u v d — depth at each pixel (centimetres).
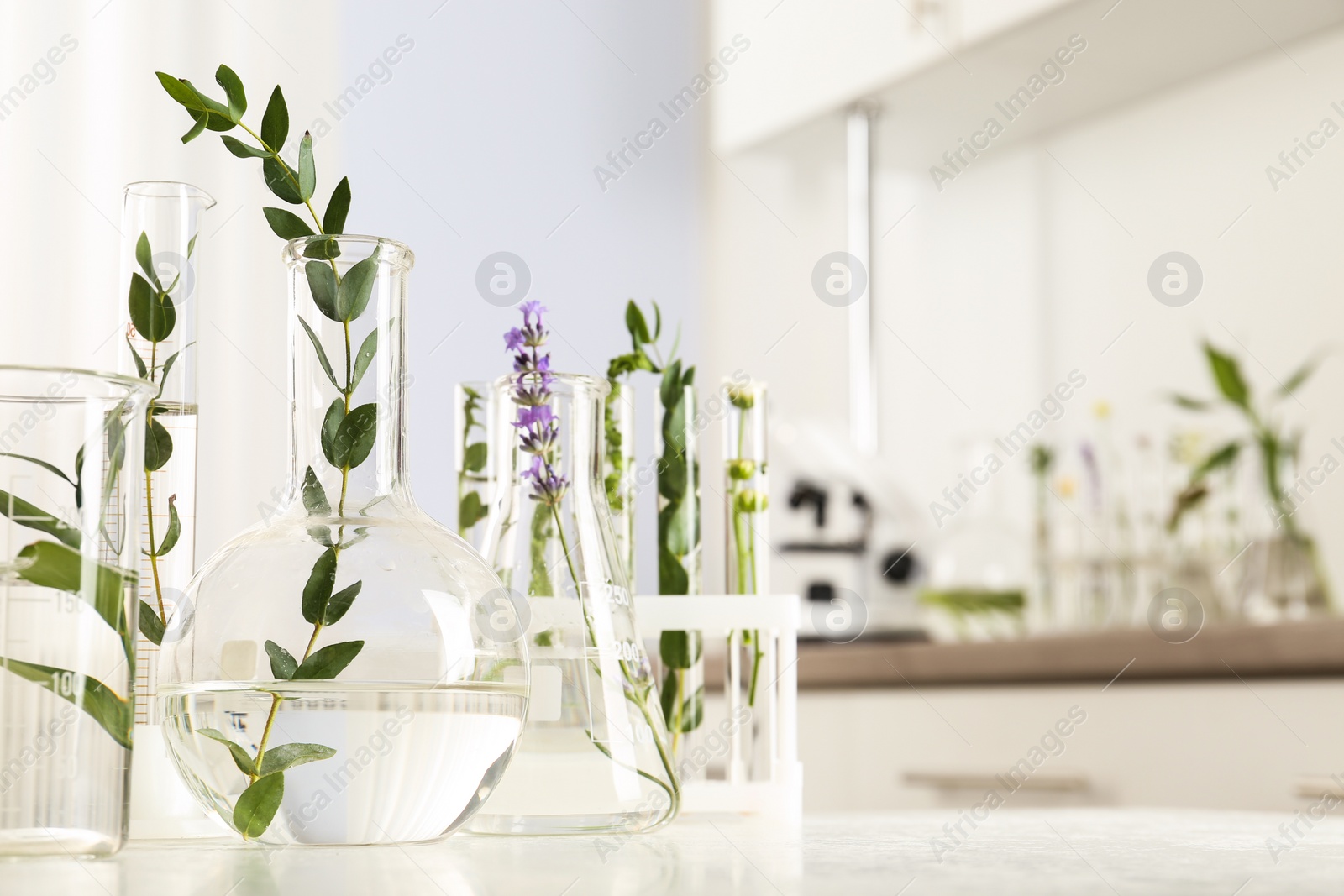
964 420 290
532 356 69
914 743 222
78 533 45
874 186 301
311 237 55
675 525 81
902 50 243
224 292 186
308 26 197
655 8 264
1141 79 251
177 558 62
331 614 51
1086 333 270
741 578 82
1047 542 258
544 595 62
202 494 183
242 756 51
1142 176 262
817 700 242
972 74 245
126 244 62
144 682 61
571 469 64
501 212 229
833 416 301
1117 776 189
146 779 60
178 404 62
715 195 281
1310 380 232
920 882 39
